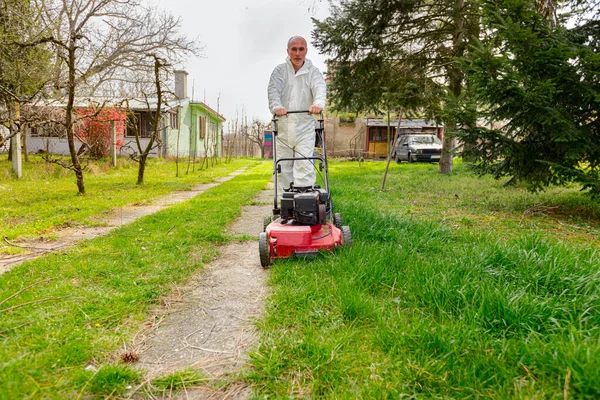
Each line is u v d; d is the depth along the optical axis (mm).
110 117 17906
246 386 2230
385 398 1990
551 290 3275
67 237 5691
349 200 8156
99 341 2635
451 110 7520
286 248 4191
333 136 34031
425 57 14406
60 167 14797
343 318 2918
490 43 6363
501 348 2359
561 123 6012
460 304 2982
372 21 13195
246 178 15359
